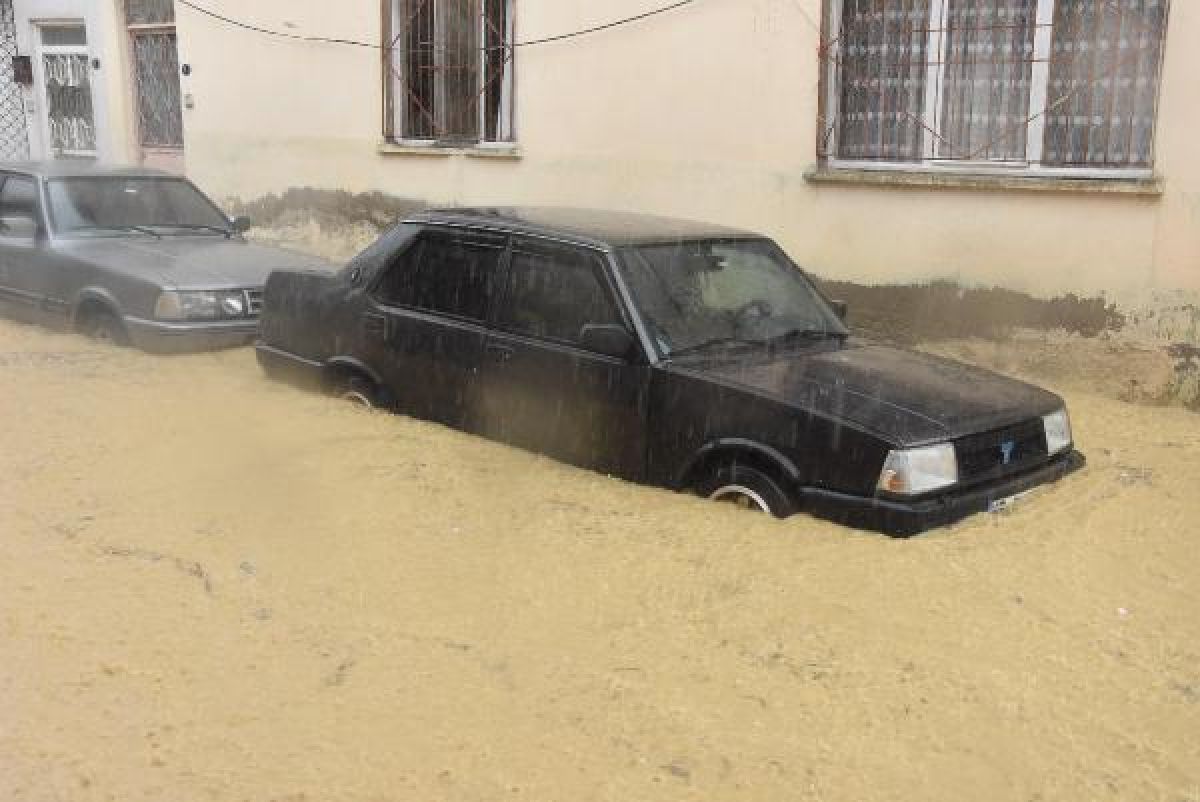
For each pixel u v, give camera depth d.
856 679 3.99
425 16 12.01
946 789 3.43
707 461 5.51
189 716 3.77
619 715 3.77
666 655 4.15
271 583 4.73
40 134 16.91
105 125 15.88
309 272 7.38
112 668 4.05
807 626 4.33
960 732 3.71
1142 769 3.54
